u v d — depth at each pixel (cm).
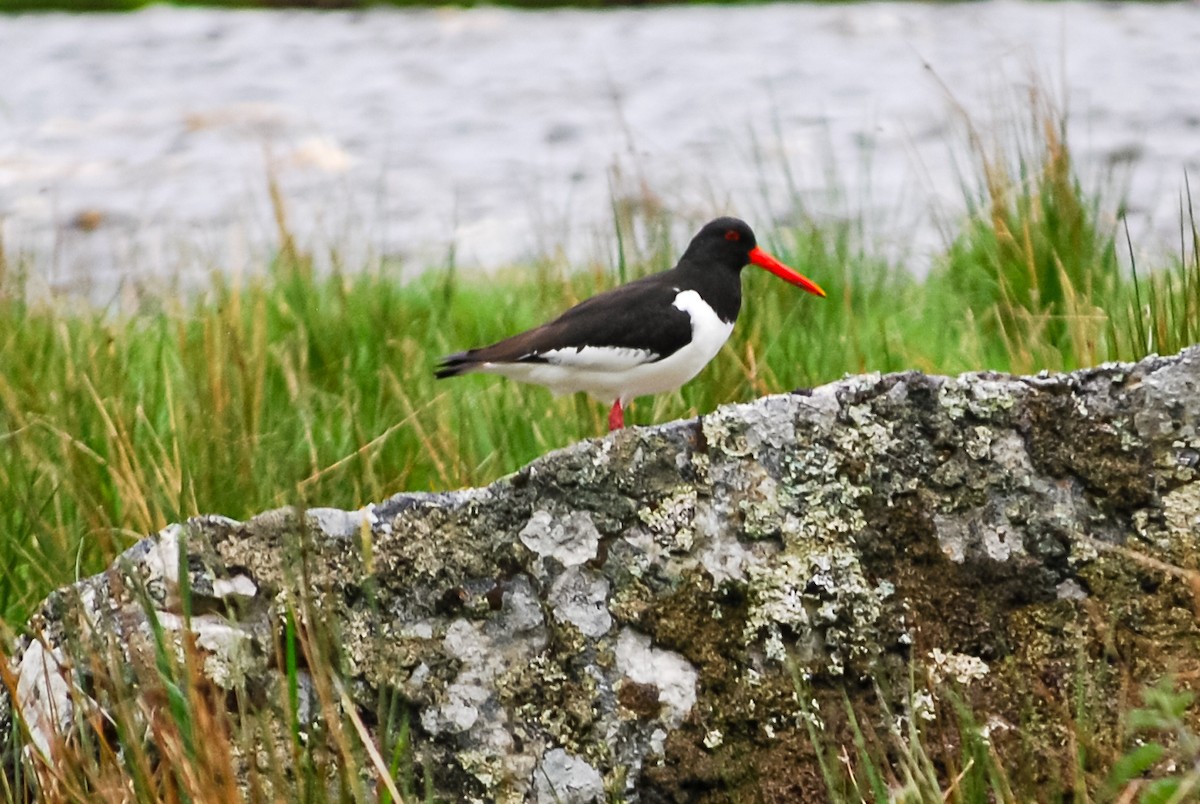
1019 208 1252
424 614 645
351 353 1184
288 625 594
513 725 634
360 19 4019
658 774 629
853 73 3100
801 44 3462
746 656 641
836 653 642
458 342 1278
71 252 1991
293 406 1047
